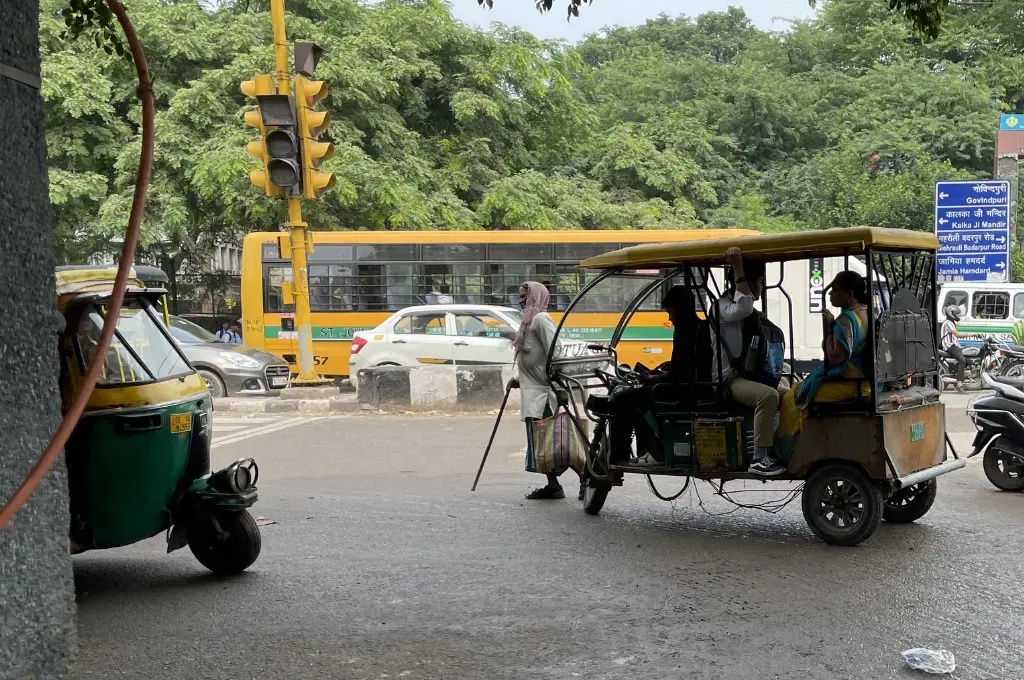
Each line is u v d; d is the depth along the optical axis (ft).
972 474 30.58
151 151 9.61
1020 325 58.49
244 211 70.74
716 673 13.74
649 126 101.19
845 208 92.94
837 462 21.08
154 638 15.74
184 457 18.51
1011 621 15.88
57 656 10.34
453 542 21.98
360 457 34.83
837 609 16.57
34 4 10.07
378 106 75.87
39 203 10.14
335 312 64.08
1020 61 106.63
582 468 25.44
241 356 53.26
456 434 40.50
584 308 62.90
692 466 23.03
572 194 84.02
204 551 19.74
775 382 22.33
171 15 71.15
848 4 126.62
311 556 20.93
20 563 9.84
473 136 84.43
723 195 104.06
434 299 62.85
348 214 73.00
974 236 72.18
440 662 14.43
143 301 19.48
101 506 17.24
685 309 23.13
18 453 9.80
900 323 21.75
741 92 116.26
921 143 98.27
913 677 13.48
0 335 9.56
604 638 15.31
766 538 22.03
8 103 9.70
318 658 14.70
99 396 17.19
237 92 71.31
